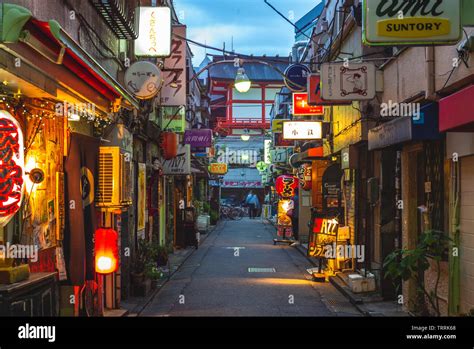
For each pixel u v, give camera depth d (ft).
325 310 38.75
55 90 21.52
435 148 34.17
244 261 69.67
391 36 25.07
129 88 41.29
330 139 65.46
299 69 59.67
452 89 28.99
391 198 42.01
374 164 50.88
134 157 49.88
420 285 29.30
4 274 21.42
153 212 60.59
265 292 46.03
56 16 27.94
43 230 26.14
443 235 28.22
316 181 73.31
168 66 57.16
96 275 32.55
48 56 18.24
